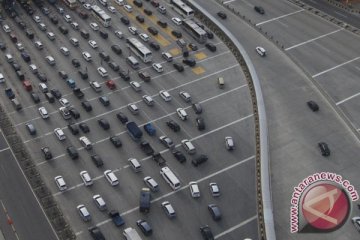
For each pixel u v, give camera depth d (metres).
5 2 126.00
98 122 93.88
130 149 88.94
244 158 87.69
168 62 109.75
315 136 92.44
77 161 86.44
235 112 97.06
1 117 95.12
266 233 72.94
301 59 115.06
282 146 90.00
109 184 82.44
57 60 109.31
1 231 75.94
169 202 79.75
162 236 74.75
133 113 95.88
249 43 117.62
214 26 119.81
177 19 121.12
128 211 78.25
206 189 82.00
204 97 100.56
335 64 113.69
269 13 131.75
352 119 99.50
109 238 74.19
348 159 88.00
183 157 86.38
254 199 80.56
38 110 96.50
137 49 108.88
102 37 116.50
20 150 88.56
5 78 104.19
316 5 136.38
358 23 129.12
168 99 98.94
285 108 98.56
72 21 121.38
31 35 115.12
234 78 105.62
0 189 82.12
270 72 108.12
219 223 76.81
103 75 104.31
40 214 78.19
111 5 127.31
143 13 125.56
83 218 76.50
